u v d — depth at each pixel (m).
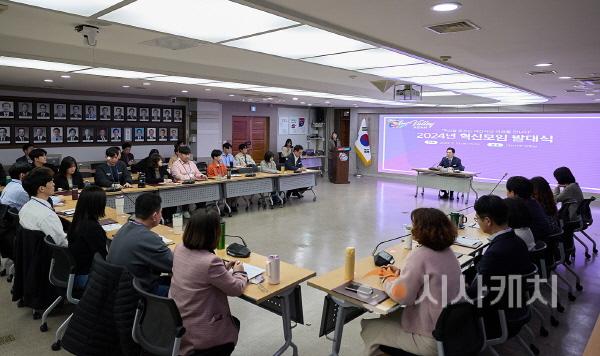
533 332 3.27
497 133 10.87
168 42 3.79
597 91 6.93
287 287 2.39
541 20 2.66
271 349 2.94
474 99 9.45
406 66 4.69
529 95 7.89
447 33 3.07
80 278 2.85
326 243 5.68
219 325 2.09
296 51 3.92
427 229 2.13
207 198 6.95
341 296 2.31
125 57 4.71
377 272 2.67
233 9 2.51
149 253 2.43
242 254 2.88
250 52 4.12
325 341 3.06
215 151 7.66
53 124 8.64
